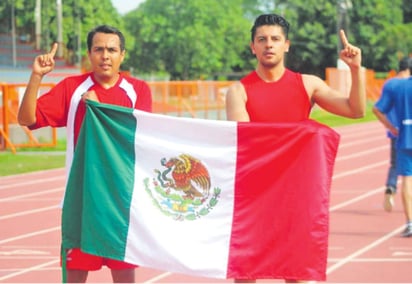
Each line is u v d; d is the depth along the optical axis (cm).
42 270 870
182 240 563
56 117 594
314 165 557
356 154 2239
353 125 3584
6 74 3444
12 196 1486
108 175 568
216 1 6325
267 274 561
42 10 3756
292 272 559
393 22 6844
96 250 566
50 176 1795
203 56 6056
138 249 564
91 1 4038
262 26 575
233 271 560
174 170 568
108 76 592
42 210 1315
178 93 3161
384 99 1038
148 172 570
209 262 561
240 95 582
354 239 1013
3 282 814
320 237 557
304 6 6562
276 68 581
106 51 588
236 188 563
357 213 1216
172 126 570
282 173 560
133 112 570
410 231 1024
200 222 564
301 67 6681
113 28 593
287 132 558
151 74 6119
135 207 566
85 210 566
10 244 1020
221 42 6159
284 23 578
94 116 570
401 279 809
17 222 1195
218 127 563
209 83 3322
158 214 566
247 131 560
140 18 6069
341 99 572
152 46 6066
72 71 3709
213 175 565
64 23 3897
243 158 562
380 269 854
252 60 6675
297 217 559
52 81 3089
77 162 572
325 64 6619
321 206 557
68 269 586
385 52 6775
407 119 1021
